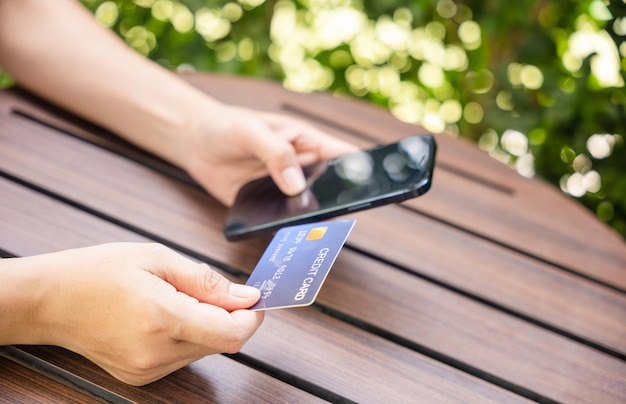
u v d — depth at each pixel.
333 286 1.05
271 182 1.15
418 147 1.09
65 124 1.31
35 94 1.36
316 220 1.02
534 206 1.36
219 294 0.82
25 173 1.16
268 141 1.10
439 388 0.90
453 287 1.10
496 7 1.93
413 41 2.07
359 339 0.95
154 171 1.25
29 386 0.82
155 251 0.83
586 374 0.97
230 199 1.19
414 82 2.12
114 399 0.82
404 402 0.87
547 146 1.96
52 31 1.30
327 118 1.51
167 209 1.16
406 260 1.14
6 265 0.83
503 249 1.21
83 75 1.28
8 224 1.03
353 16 2.10
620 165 1.87
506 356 0.97
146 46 2.02
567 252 1.24
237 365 0.88
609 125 1.85
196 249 1.08
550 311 1.08
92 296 0.79
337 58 2.12
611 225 1.97
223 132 1.15
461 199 1.34
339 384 0.88
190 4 1.92
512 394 0.91
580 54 1.93
